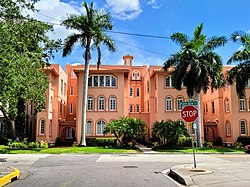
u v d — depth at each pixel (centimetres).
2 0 1586
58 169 1531
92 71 3825
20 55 1666
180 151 2903
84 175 1286
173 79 3269
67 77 4869
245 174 1250
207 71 3103
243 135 3741
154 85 4181
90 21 3192
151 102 4147
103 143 3484
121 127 3166
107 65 4703
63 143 4044
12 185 1030
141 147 3534
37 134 3688
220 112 4034
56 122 3947
